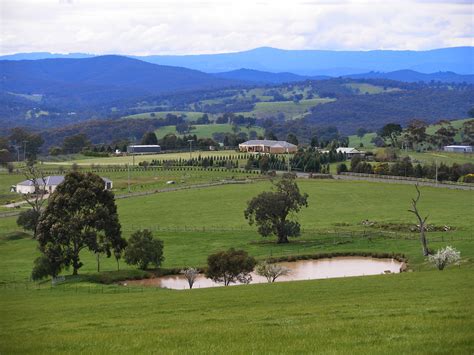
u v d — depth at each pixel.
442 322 34.16
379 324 34.56
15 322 45.88
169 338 34.00
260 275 77.25
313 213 136.88
